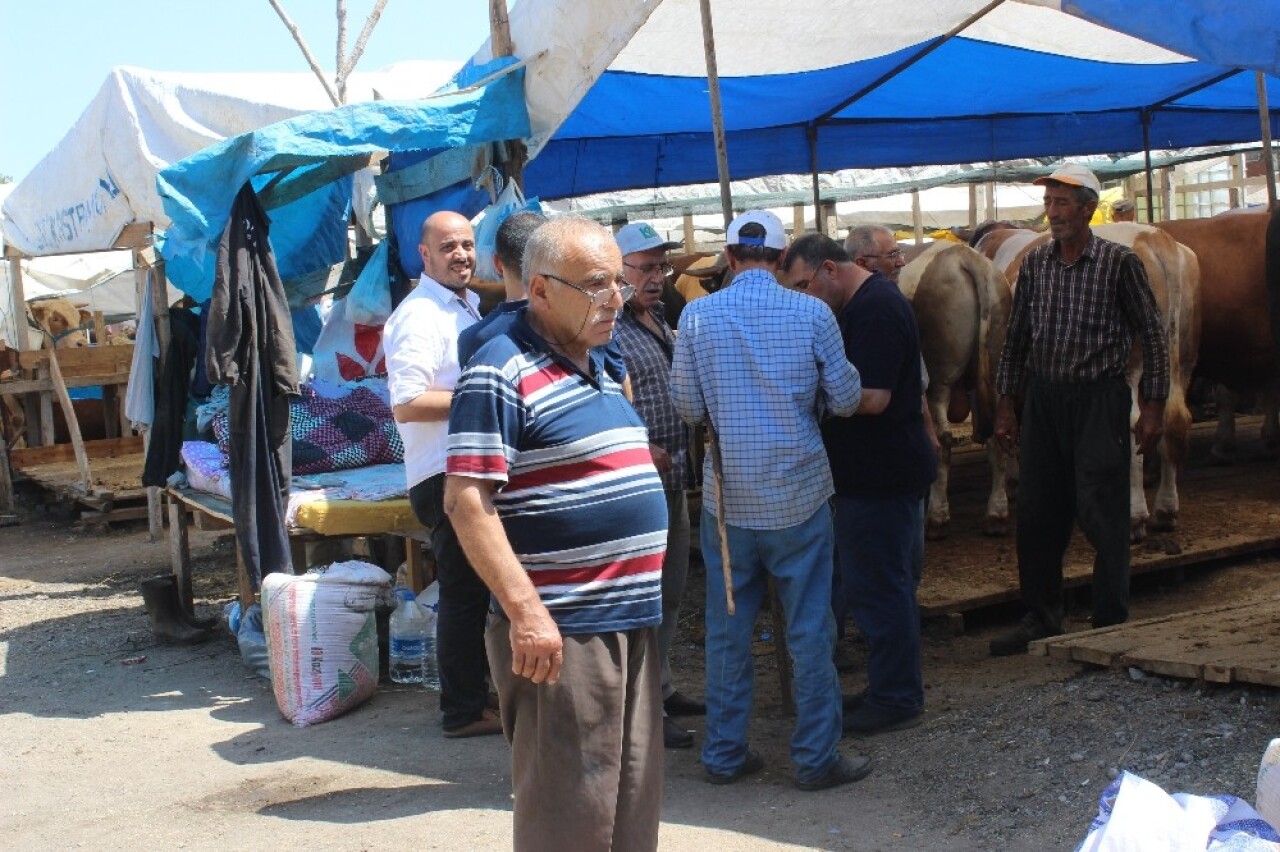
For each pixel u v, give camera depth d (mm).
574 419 3387
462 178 7648
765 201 17609
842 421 5348
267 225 6891
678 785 5160
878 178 17828
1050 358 6254
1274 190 7602
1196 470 10516
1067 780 4750
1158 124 12953
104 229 9742
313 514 6918
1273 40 4586
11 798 5484
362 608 6371
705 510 5105
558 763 3379
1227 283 9547
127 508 12812
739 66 9133
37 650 8070
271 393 6871
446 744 5777
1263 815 3404
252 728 6242
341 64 11625
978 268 8305
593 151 11203
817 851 4426
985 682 6047
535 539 3383
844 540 5449
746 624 5043
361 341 8664
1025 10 8570
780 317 4875
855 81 10117
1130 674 5562
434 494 5559
